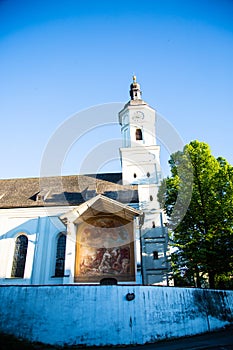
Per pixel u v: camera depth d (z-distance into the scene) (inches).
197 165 863.1
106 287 503.2
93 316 474.6
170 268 820.0
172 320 521.3
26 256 924.0
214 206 778.8
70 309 475.5
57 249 941.2
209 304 605.0
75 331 458.9
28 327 458.3
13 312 470.3
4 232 975.0
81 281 804.6
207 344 437.4
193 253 724.7
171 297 545.0
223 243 752.3
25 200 1058.1
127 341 462.0
